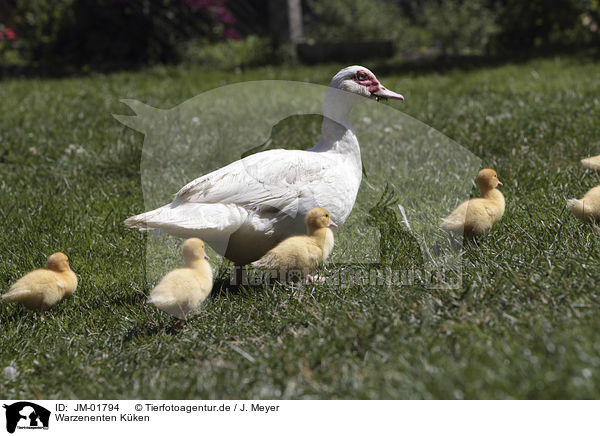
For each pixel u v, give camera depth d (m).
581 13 15.58
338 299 3.63
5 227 5.33
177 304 3.51
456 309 3.14
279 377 2.76
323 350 2.87
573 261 3.48
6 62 16.91
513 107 8.28
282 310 3.62
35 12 16.52
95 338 3.66
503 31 16.27
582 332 2.61
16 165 7.18
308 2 20.12
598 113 7.46
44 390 3.09
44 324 3.88
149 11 16.17
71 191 6.19
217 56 16.14
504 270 3.58
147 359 3.29
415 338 2.84
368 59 15.88
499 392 2.35
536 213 4.54
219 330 3.51
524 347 2.58
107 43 15.90
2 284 4.41
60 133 8.21
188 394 2.78
